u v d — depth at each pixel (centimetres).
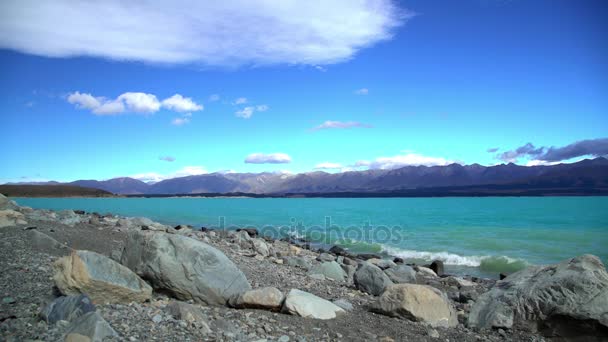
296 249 2645
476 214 7094
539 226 4597
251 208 10950
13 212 1948
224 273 913
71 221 2292
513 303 848
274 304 847
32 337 565
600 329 744
